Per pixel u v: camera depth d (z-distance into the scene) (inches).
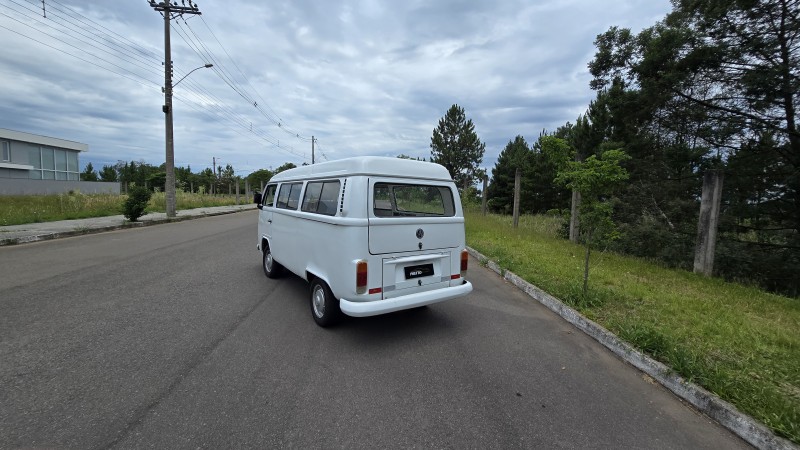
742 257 298.4
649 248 363.3
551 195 958.4
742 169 342.3
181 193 1147.3
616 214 430.3
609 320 173.6
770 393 112.2
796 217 327.3
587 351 153.9
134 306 193.8
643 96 387.9
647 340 143.6
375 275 152.7
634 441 99.0
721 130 358.9
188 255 332.2
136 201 569.9
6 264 286.4
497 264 296.0
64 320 172.4
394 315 193.3
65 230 442.6
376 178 156.7
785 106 318.7
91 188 1433.3
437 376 130.6
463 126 1282.0
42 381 119.1
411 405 112.3
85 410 104.4
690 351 138.1
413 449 92.8
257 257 327.9
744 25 328.2
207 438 94.3
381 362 139.9
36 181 1227.2
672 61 362.9
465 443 95.8
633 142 433.4
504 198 1098.1
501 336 168.1
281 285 239.9
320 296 173.0
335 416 105.5
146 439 93.1
